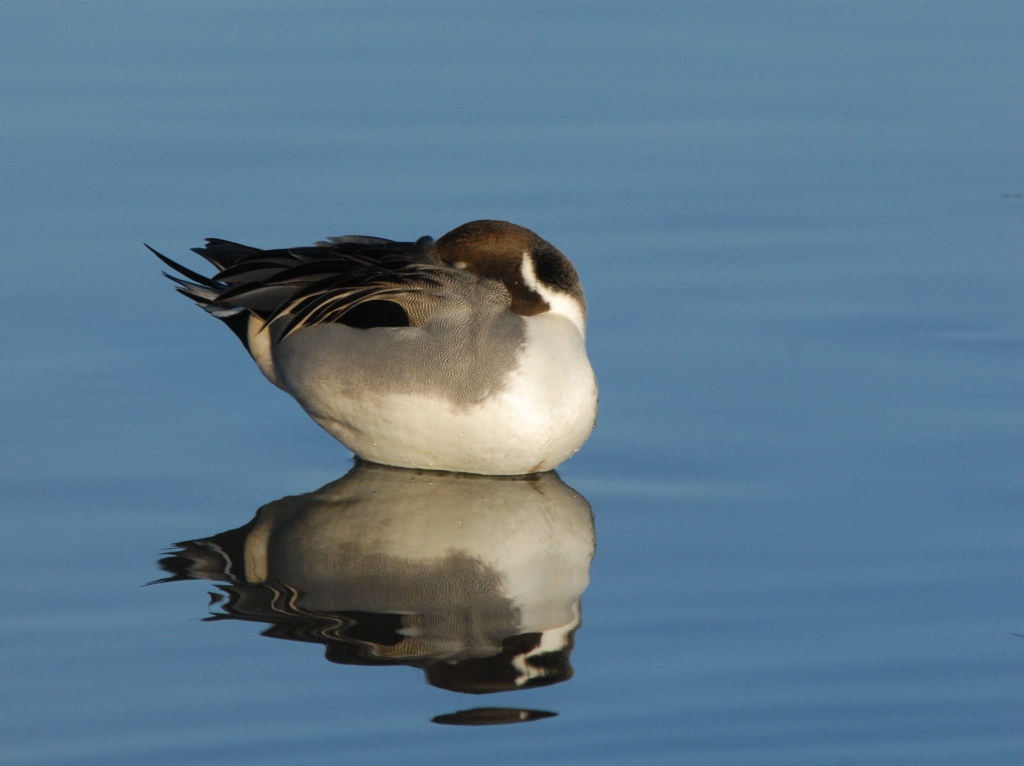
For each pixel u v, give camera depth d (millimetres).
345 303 13234
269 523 12328
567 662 10062
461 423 12945
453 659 10078
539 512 12641
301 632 10422
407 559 11656
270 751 8969
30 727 9195
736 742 9133
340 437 13867
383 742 9078
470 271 13578
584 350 13531
